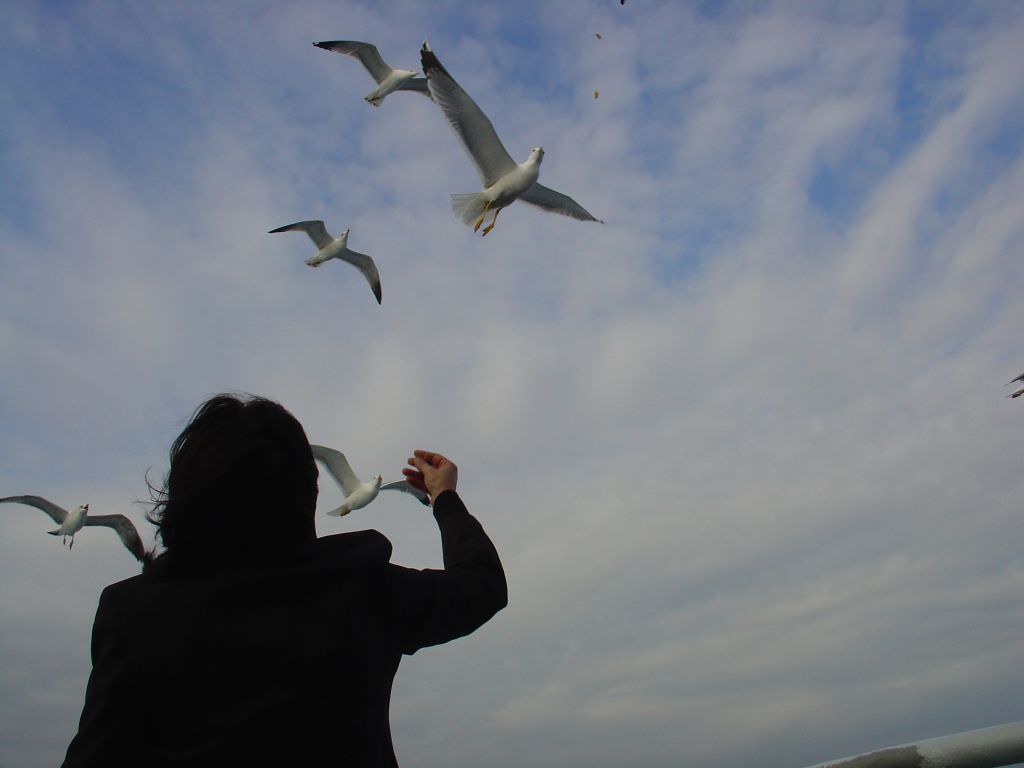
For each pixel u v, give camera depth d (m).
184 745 1.94
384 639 2.22
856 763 2.28
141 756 1.97
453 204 12.30
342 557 2.23
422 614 2.30
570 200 12.91
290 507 2.25
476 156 11.86
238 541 2.17
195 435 2.32
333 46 15.52
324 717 2.00
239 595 2.08
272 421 2.33
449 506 2.77
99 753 1.93
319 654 2.05
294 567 2.16
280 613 2.08
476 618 2.40
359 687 2.08
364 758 2.04
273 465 2.23
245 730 1.93
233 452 2.19
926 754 2.20
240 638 2.02
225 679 1.98
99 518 16.92
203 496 2.15
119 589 2.17
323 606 2.13
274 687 1.99
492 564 2.54
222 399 2.44
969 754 2.16
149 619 2.05
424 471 2.95
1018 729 2.14
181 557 2.16
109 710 1.97
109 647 2.05
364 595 2.22
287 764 1.93
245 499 2.17
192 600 2.07
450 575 2.44
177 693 1.97
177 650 2.00
